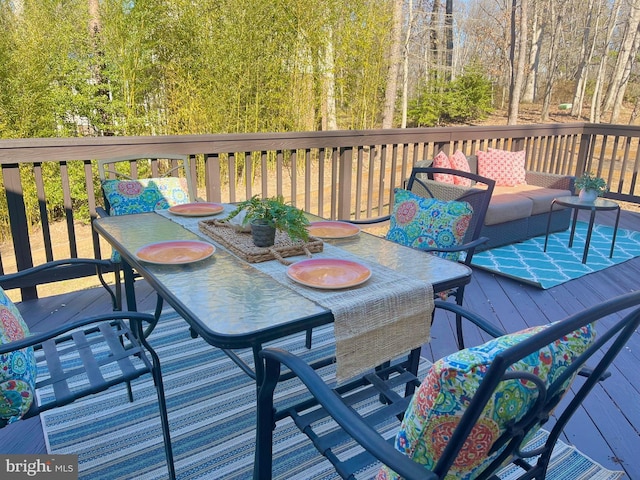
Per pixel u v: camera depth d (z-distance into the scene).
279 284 1.33
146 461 1.60
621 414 1.86
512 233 4.20
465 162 4.36
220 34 6.30
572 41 17.23
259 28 6.56
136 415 1.84
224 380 2.10
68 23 5.80
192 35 6.25
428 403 0.80
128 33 5.79
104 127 5.94
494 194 4.35
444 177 4.07
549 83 16.34
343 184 4.07
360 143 4.02
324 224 2.00
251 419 1.83
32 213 5.79
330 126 8.73
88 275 3.05
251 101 6.85
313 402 1.35
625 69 15.31
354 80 8.72
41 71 5.21
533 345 0.72
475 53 17.64
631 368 2.19
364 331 1.22
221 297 1.24
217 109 6.50
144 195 2.70
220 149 3.25
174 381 2.08
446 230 2.16
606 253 3.99
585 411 1.88
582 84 16.44
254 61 6.64
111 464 1.58
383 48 8.78
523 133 5.31
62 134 5.68
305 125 7.75
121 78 5.93
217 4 6.26
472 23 16.75
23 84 5.06
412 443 0.86
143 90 6.27
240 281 1.36
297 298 1.24
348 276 1.38
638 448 1.68
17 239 2.78
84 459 1.60
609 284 3.30
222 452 1.64
